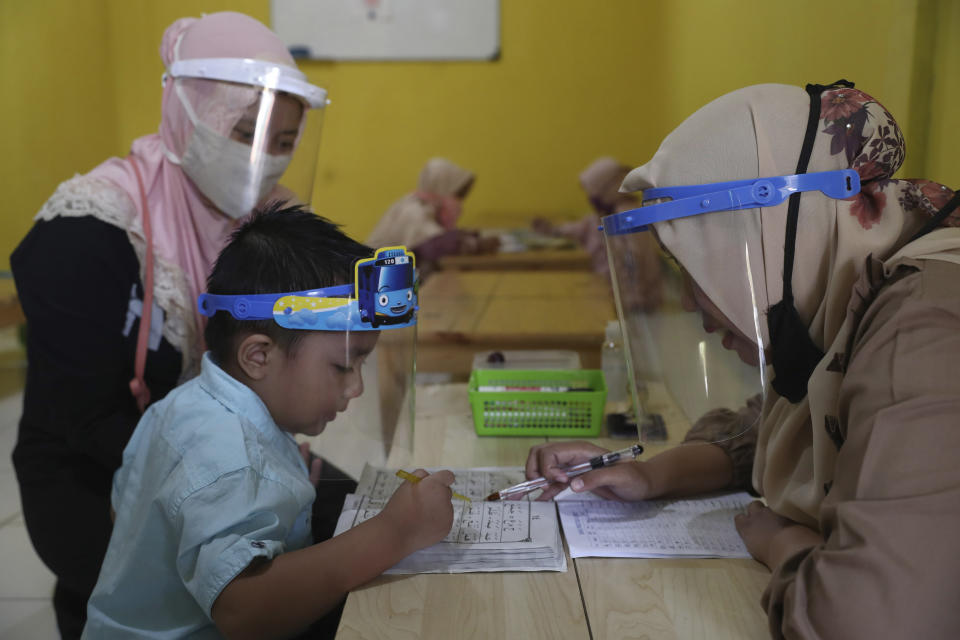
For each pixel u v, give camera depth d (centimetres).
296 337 102
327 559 91
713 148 90
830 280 88
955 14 140
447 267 406
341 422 114
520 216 589
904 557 66
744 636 82
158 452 104
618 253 96
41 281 132
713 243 89
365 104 586
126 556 103
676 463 119
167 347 144
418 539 95
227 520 92
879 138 87
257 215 112
